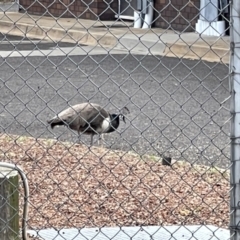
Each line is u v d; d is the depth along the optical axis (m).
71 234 5.60
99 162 7.77
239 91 4.50
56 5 23.09
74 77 14.25
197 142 9.14
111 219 6.08
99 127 8.61
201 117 10.62
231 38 4.49
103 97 12.45
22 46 17.94
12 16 21.98
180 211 6.24
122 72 14.83
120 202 6.49
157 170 7.53
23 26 20.19
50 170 7.49
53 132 9.63
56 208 6.32
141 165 7.75
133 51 17.23
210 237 5.52
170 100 11.97
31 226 5.86
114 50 17.52
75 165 7.73
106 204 6.45
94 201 6.52
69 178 7.21
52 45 18.30
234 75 4.50
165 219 6.06
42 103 11.81
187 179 7.18
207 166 7.80
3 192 4.96
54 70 14.88
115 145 9.09
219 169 7.63
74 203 6.46
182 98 12.11
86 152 8.21
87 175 7.32
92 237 5.53
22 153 8.23
